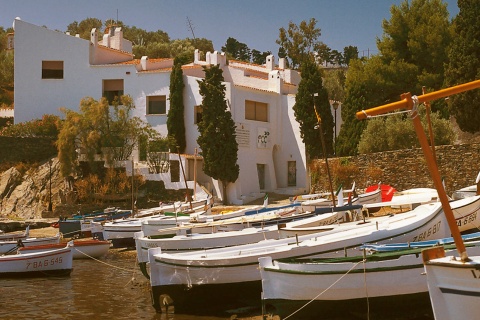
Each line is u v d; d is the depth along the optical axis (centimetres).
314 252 1554
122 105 4809
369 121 4112
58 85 5031
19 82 5072
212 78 4309
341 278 1312
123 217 3544
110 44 5772
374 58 4981
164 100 4838
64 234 3456
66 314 1625
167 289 1584
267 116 4812
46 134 4856
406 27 4903
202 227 2366
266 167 4753
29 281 2172
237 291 1536
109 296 1870
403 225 1712
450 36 4725
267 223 2420
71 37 5041
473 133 3944
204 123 4309
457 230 923
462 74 3866
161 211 3584
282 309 1360
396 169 3731
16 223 3934
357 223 1931
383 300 1325
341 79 7969
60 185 4528
